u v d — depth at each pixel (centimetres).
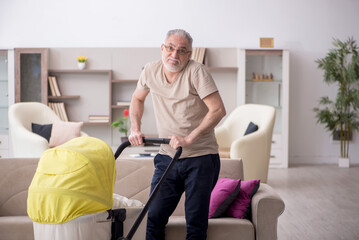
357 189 550
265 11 741
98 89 704
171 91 231
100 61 706
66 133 577
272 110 555
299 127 755
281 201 255
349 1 750
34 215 174
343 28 752
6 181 288
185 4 731
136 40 728
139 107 256
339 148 757
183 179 235
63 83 701
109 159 183
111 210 182
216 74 717
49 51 696
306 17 747
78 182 169
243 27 738
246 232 256
